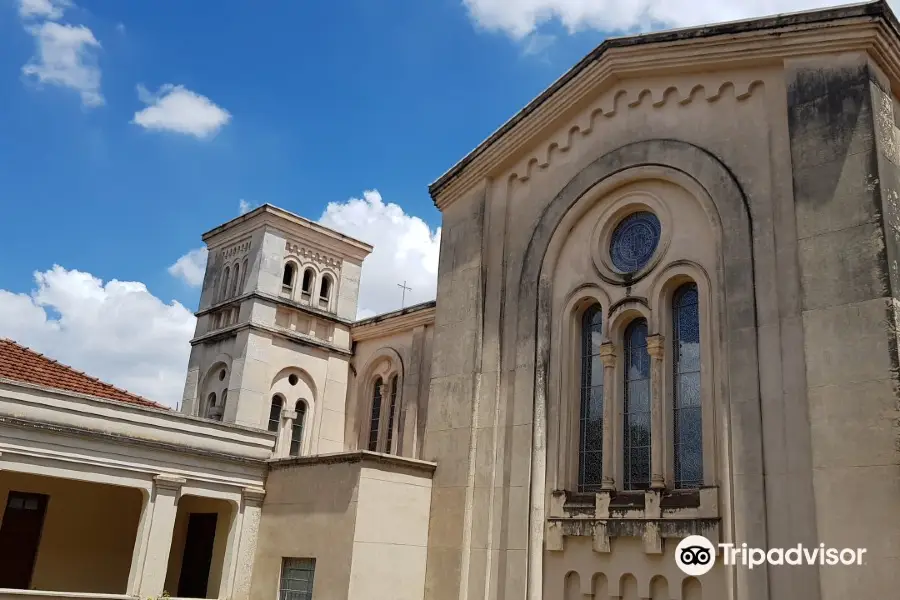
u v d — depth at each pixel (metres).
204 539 19.11
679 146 14.25
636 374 14.38
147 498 16.16
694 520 12.32
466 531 15.27
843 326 11.18
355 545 14.72
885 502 10.20
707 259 13.48
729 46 13.63
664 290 14.06
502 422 15.66
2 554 18.05
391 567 15.15
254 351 23.75
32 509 18.73
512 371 15.84
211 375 25.11
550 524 14.30
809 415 11.21
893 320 10.74
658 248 14.26
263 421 23.52
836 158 11.91
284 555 16.36
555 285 15.80
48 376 17.53
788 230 12.34
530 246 16.34
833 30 12.37
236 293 25.47
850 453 10.66
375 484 15.32
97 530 19.59
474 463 15.73
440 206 18.80
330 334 25.88
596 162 15.60
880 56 12.24
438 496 16.06
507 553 14.60
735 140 13.48
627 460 14.02
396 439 22.69
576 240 15.75
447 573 15.24
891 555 9.98
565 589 13.83
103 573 19.48
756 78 13.45
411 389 22.50
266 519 17.25
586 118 16.03
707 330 13.18
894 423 10.38
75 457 15.34
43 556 18.61
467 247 17.48
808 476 11.16
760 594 11.26
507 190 17.27
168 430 16.70
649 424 13.88
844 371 11.01
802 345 11.67
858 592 10.16
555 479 14.54
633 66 15.06
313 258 26.39
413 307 23.20
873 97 11.88
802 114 12.45
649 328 13.96
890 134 12.08
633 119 15.23
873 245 11.20
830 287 11.45
